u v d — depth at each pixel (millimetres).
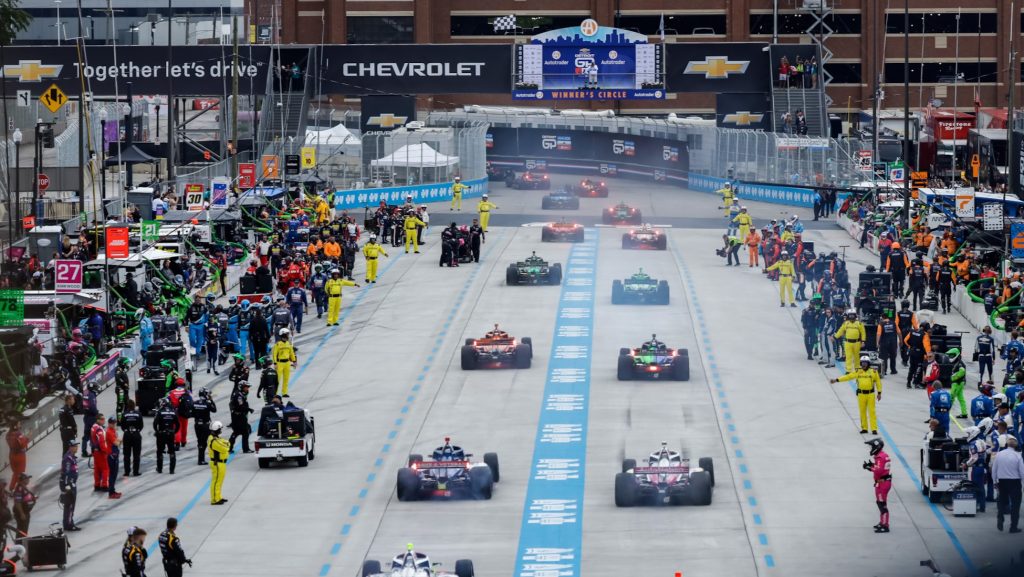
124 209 193000
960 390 120312
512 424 120188
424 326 156625
